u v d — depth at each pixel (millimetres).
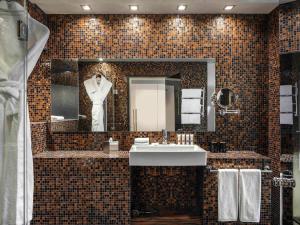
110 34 3859
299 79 3289
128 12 3799
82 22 3857
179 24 3848
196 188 3826
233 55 3855
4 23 1409
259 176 3262
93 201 3307
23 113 1422
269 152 3756
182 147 3541
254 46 3850
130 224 3316
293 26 3328
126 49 3859
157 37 3857
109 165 3299
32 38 1528
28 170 1485
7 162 1384
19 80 1420
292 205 3309
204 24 3850
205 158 3201
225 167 3328
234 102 3844
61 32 3857
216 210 3348
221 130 3855
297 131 3297
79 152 3707
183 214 3781
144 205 3861
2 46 1397
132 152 3195
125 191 3303
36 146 3504
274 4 3473
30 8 3389
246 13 3820
